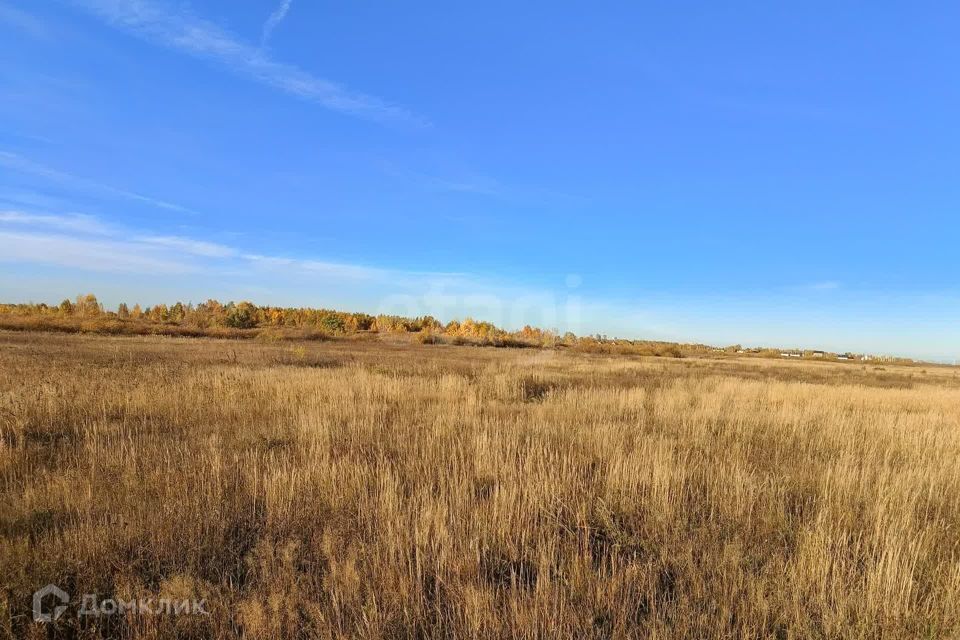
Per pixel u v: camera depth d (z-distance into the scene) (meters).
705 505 5.37
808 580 3.84
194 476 5.45
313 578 3.77
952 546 4.62
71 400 9.70
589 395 13.66
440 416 9.44
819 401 14.91
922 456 7.80
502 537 4.44
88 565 3.76
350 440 7.92
